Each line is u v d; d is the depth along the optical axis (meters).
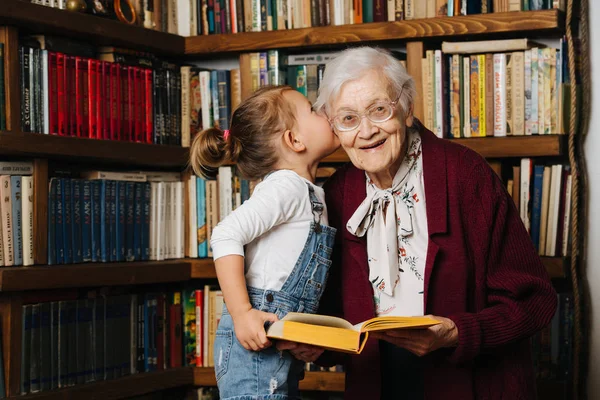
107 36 2.49
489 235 1.61
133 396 2.65
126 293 2.67
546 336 2.52
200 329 2.75
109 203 2.55
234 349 1.67
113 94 2.55
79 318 2.44
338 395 2.73
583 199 2.59
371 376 1.67
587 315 2.59
